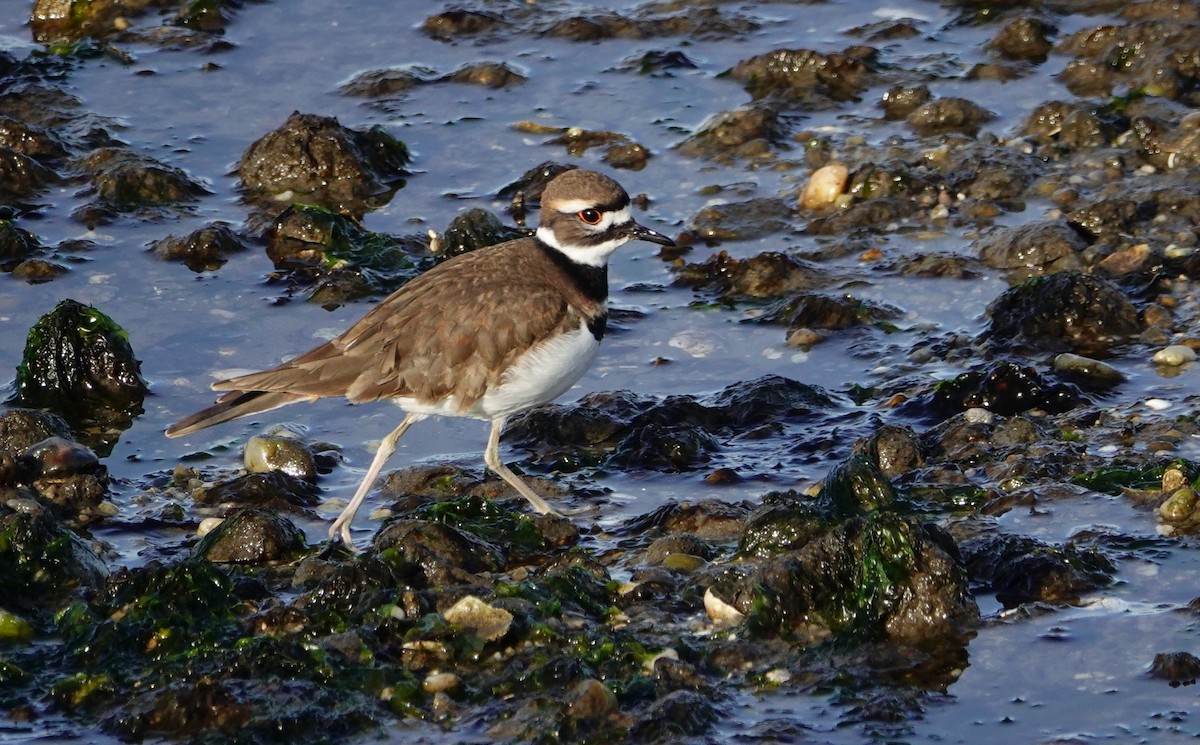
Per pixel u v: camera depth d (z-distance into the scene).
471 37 21.19
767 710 9.27
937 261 15.43
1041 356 13.70
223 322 15.00
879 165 16.95
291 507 12.00
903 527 10.05
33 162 17.64
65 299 14.81
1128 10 20.23
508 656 9.73
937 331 14.38
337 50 20.91
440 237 16.39
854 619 9.98
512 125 18.94
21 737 9.13
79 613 10.09
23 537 10.74
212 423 11.21
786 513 10.83
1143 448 12.05
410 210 17.14
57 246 16.31
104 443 13.12
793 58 19.55
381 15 21.86
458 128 18.91
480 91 19.72
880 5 21.67
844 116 18.77
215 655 9.69
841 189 16.84
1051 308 13.97
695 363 14.20
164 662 9.66
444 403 11.36
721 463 12.50
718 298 15.30
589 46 20.84
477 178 17.80
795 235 16.39
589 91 19.66
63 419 13.05
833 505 11.10
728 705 9.33
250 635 9.99
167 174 17.44
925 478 11.80
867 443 12.18
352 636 9.76
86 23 21.33
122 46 20.91
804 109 18.97
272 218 16.83
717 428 13.12
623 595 10.41
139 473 12.66
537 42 21.02
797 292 15.23
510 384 11.39
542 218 11.99
